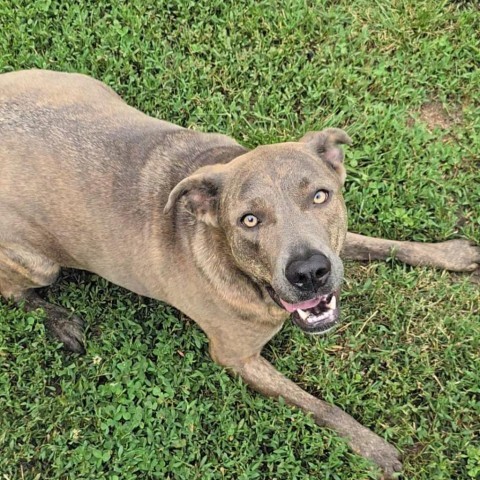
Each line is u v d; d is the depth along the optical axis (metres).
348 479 0.68
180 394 0.74
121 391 0.74
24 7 0.91
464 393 0.71
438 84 0.85
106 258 0.70
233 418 0.73
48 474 0.73
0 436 0.73
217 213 0.61
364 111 0.85
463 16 0.87
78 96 0.72
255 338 0.69
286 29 0.88
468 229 0.79
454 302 0.77
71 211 0.68
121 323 0.79
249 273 0.61
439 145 0.82
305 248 0.54
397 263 0.79
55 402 0.75
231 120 0.86
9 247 0.72
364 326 0.77
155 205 0.66
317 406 0.71
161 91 0.88
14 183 0.68
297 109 0.87
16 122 0.69
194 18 0.91
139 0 0.91
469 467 0.68
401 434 0.71
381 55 0.88
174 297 0.70
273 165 0.57
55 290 0.82
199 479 0.70
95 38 0.91
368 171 0.82
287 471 0.69
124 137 0.69
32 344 0.77
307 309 0.61
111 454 0.72
